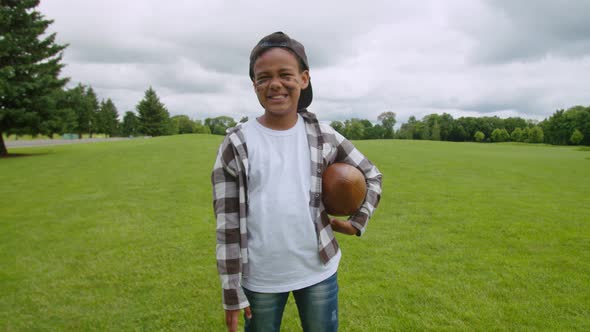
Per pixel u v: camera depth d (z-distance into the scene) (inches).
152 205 339.0
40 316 147.3
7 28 882.8
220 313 146.6
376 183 80.6
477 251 209.0
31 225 277.4
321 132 76.6
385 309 146.1
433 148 1063.0
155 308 151.3
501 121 3624.5
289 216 70.7
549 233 241.1
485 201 339.6
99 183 459.8
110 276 182.5
